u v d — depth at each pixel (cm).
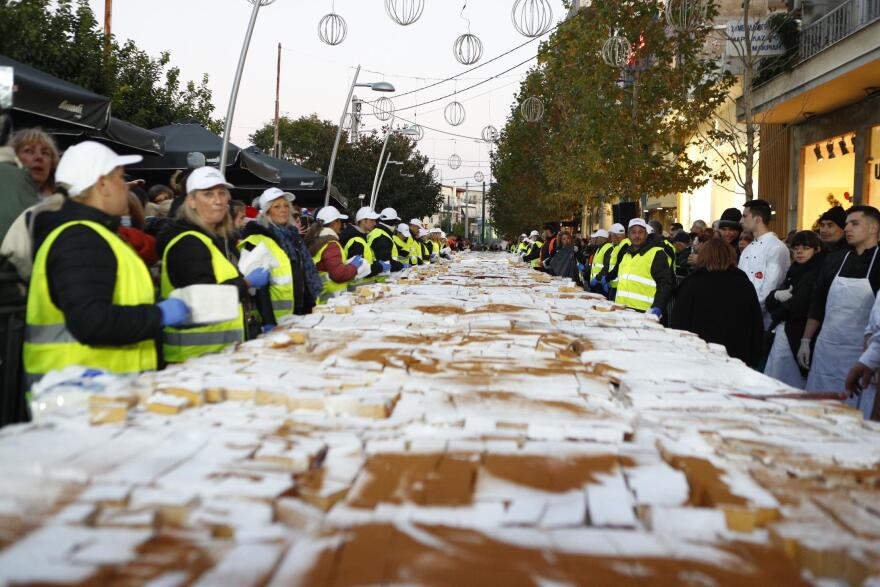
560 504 150
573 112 2216
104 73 1344
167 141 1031
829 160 1648
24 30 1188
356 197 4516
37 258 297
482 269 1258
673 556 130
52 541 125
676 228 1323
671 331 407
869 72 1279
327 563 123
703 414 230
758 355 636
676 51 1652
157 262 480
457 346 337
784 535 137
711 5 1177
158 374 253
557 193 2466
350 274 751
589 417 211
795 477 172
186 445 176
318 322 413
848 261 556
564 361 306
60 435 183
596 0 1683
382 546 129
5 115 387
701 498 157
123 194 319
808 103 1534
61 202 311
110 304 291
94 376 249
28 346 303
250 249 573
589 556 129
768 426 215
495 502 150
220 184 409
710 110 1645
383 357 295
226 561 123
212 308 310
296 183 1430
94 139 877
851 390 441
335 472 165
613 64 1580
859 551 127
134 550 124
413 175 4609
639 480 164
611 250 1151
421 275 959
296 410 217
